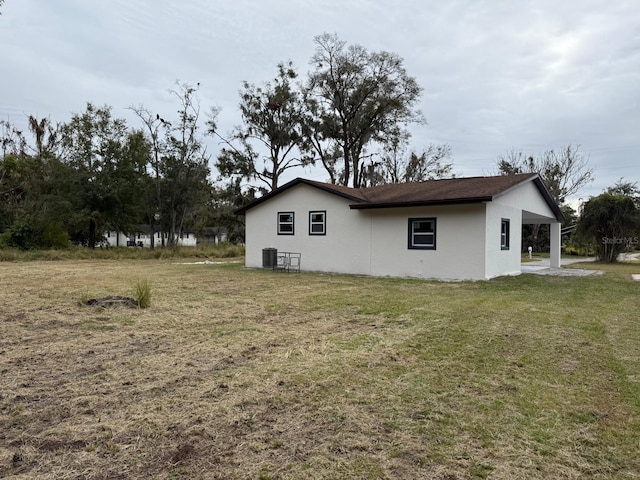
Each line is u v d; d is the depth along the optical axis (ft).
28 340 17.04
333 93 100.73
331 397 11.16
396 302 26.02
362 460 8.11
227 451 8.42
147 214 97.40
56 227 82.94
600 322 20.13
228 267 55.21
